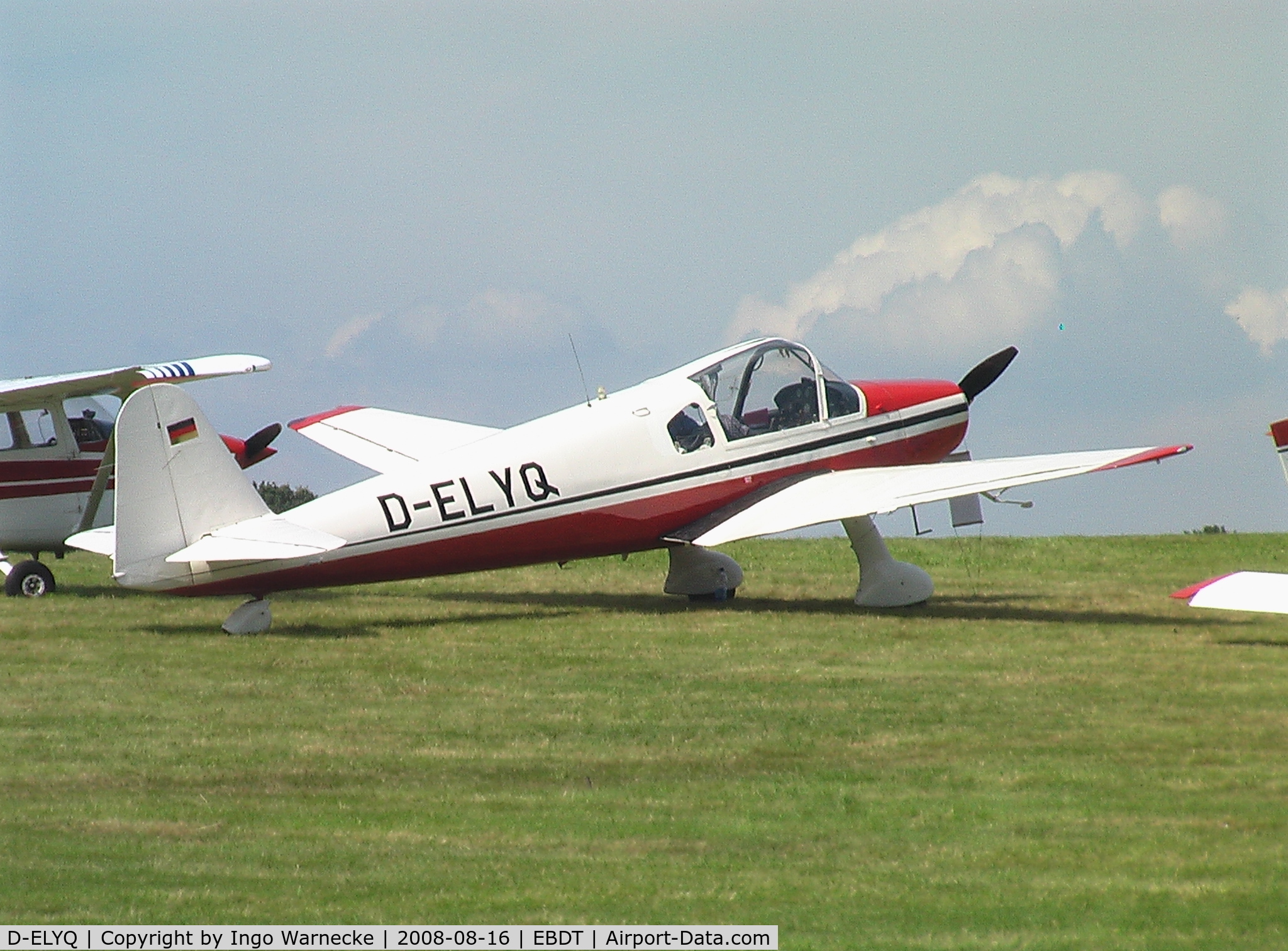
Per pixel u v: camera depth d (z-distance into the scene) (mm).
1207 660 44688
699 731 35719
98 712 37969
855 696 39719
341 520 51344
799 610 56875
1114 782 30797
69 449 65062
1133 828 27672
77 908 23922
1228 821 28031
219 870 25781
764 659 45500
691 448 56906
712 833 27719
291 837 27562
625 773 32000
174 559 48531
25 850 26781
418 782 31312
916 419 61875
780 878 25250
